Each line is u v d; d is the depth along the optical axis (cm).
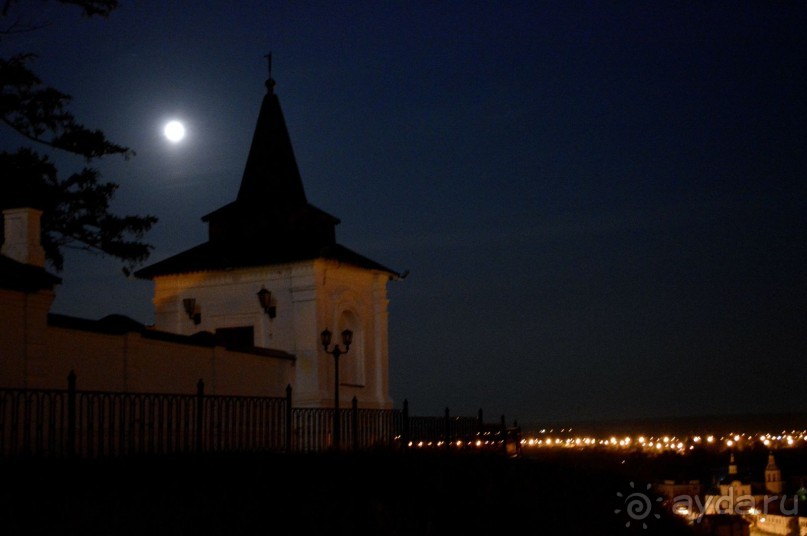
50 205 2917
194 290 3077
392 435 2564
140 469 1431
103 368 1972
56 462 1405
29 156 2898
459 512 1603
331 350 2961
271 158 3350
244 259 3011
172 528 1185
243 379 2566
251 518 1269
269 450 2017
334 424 2314
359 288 3181
